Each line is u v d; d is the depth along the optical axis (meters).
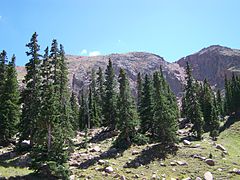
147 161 49.97
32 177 39.88
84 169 46.62
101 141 64.25
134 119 58.53
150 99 64.81
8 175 40.00
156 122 57.25
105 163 48.44
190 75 73.06
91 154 53.69
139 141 58.47
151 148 54.84
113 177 44.03
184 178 43.72
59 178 39.91
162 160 50.22
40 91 48.66
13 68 61.31
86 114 90.31
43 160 40.25
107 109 73.50
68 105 52.66
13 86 59.84
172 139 55.38
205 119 88.31
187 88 72.25
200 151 53.00
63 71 54.56
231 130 85.44
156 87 58.50
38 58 50.81
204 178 43.69
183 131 73.94
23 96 51.53
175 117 58.78
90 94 91.69
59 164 40.22
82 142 63.91
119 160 50.50
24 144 54.75
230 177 43.91
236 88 103.62
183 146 56.41
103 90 87.88
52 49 53.88
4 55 61.88
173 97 85.69
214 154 51.91
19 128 52.62
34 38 51.00
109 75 74.75
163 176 44.50
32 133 49.31
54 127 42.94
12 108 58.09
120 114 58.47
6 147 56.97
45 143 42.25
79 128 89.12
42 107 43.19
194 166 47.56
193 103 68.44
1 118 56.84
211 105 87.00
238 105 101.75
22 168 45.38
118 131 69.06
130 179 43.72
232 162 49.00
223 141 72.56
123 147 56.81
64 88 53.31
